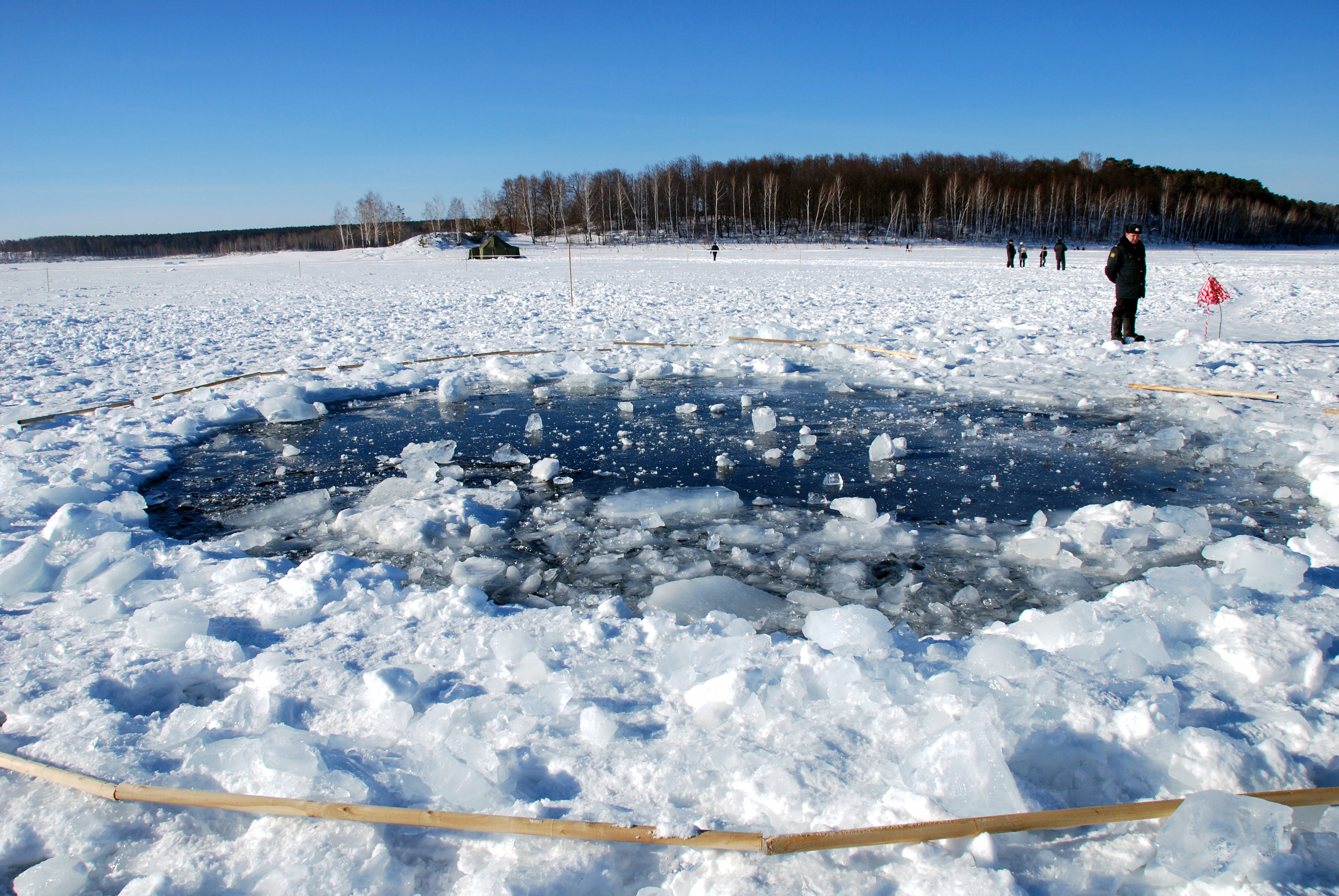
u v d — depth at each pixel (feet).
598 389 27.17
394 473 17.99
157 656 9.29
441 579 12.28
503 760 7.02
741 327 41.42
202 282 100.58
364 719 7.93
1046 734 7.11
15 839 6.43
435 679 8.68
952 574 12.01
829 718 7.52
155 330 45.75
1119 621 9.41
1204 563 11.91
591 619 10.05
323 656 9.20
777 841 5.80
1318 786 6.51
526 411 23.99
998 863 5.80
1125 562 11.97
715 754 7.08
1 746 7.64
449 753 6.93
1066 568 11.96
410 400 25.86
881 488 16.17
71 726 7.80
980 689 7.79
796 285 74.64
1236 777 6.49
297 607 10.46
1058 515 14.39
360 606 10.61
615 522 14.53
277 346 38.32
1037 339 35.09
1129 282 31.71
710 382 28.04
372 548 13.56
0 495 15.65
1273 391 22.79
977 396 24.35
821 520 14.43
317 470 18.35
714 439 20.29
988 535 13.56
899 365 29.53
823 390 26.18
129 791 6.68
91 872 6.07
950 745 6.53
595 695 8.21
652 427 21.70
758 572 12.29
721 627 9.77
